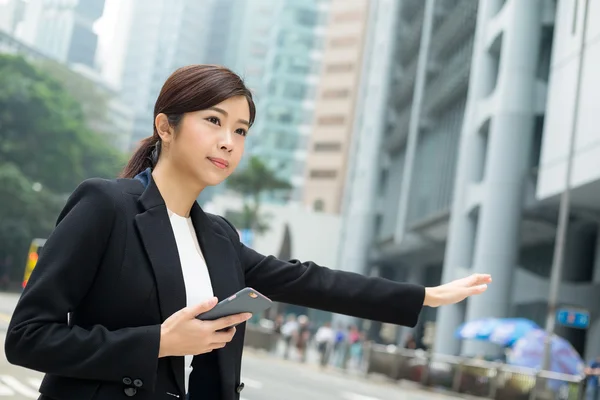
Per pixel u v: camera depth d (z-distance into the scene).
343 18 118.88
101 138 85.50
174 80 2.15
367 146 76.81
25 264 72.56
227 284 2.18
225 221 2.36
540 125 42.56
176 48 178.25
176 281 2.06
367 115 78.69
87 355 1.89
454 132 53.72
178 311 1.93
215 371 2.10
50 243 1.99
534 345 23.62
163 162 2.19
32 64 82.50
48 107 79.56
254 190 84.12
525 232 44.88
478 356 26.97
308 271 2.38
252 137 126.81
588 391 15.98
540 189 36.38
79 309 2.05
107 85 151.38
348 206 84.69
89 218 2.01
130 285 2.03
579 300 39.88
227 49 174.75
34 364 1.91
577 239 42.22
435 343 46.78
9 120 78.94
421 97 59.19
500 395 18.98
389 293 2.38
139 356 1.89
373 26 86.62
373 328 61.50
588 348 39.22
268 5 151.75
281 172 123.69
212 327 1.92
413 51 68.56
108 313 2.02
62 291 1.96
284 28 127.81
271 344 36.88
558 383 16.81
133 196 2.10
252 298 1.91
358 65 117.38
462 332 28.25
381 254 71.69
